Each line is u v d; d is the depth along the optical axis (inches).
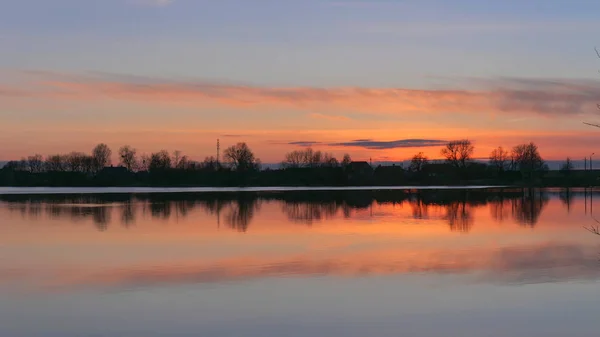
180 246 1640.0
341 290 1084.5
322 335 834.2
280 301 1006.4
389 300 1013.8
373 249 1574.8
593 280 1165.7
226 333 843.4
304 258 1424.7
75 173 7795.3
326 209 3061.0
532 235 1899.6
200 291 1076.5
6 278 1194.6
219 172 7780.5
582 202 3703.3
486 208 3171.8
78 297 1035.9
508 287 1106.1
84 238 1818.4
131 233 1951.3
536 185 7234.3
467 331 848.9
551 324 877.2
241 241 1748.3
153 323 888.3
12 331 858.1
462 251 1540.4
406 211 2942.9
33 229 2071.9
